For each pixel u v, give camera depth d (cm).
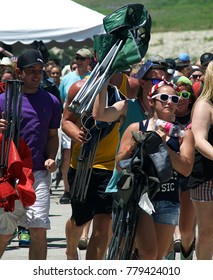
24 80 1631
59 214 2764
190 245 1797
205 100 1581
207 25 14400
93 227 1642
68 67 4091
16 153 1558
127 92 1656
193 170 1600
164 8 15425
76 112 1500
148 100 1479
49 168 1619
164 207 1475
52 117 1652
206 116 1573
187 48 13625
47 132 1650
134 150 1375
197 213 1619
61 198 3027
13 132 1570
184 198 1766
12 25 3422
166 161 1332
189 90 1834
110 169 1644
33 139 1628
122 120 1520
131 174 1330
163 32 14275
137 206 1341
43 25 3434
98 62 1494
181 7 15388
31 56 1623
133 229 1346
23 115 1627
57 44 4084
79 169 1638
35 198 1563
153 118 1445
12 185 1572
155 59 1489
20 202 1598
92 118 1614
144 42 1500
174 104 1433
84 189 1634
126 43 1470
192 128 1578
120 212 1353
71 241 1738
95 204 1644
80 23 3450
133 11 1483
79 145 1708
